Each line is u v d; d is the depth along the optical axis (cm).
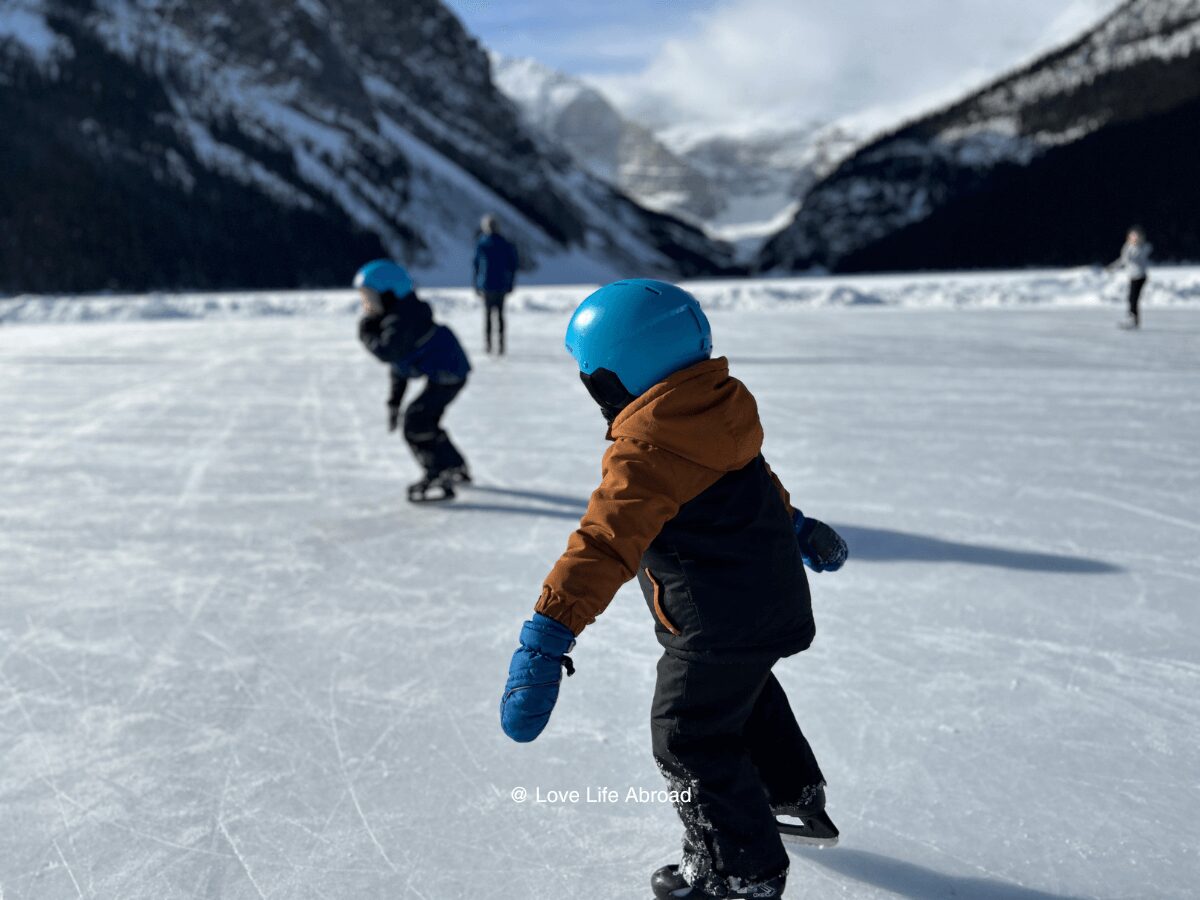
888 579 385
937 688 290
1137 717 270
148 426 762
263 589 392
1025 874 203
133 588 396
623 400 163
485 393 891
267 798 240
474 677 307
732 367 1034
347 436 720
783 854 174
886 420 724
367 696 295
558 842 219
